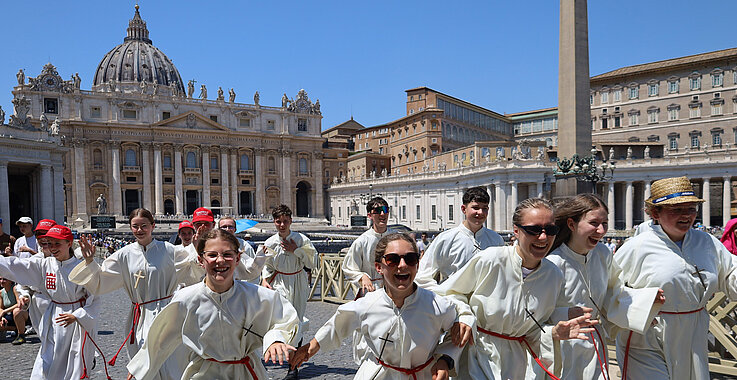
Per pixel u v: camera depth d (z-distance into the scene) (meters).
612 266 3.85
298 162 88.00
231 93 83.56
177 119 77.00
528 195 48.31
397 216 66.75
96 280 4.89
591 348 3.55
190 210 79.69
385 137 88.88
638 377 3.80
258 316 3.52
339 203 85.44
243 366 3.55
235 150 82.25
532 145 55.19
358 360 3.59
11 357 7.30
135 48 106.38
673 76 60.28
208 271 3.40
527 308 3.43
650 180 47.59
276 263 6.93
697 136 58.31
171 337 3.54
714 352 5.83
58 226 5.37
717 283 3.75
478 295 3.54
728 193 45.00
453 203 54.75
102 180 72.69
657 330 3.76
